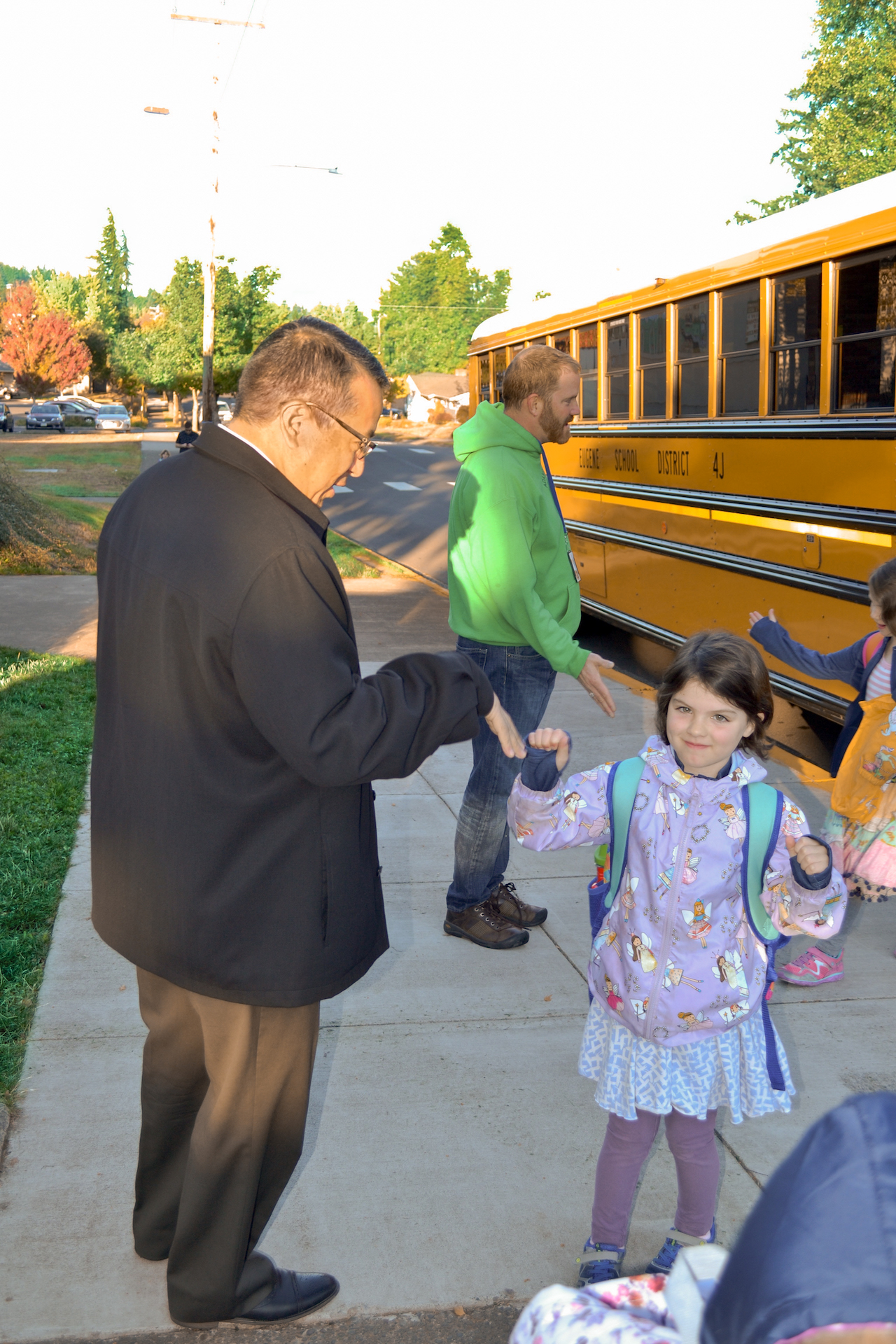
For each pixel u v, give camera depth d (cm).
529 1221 250
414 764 190
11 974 351
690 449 734
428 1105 293
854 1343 57
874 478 546
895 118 4056
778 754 651
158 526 183
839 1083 308
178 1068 212
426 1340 218
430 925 404
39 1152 268
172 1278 210
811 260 586
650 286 771
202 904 188
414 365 11900
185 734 183
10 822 470
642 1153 225
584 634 1076
